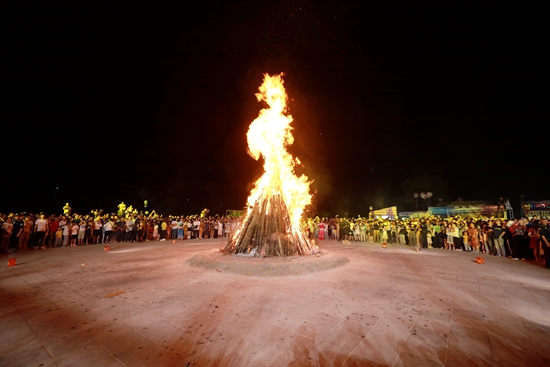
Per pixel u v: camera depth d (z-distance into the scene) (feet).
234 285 21.91
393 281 23.77
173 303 17.80
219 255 31.76
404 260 35.35
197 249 44.96
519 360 11.11
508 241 39.58
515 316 15.92
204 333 13.42
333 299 18.58
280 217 32.99
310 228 70.90
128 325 14.44
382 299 18.74
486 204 85.46
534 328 14.28
